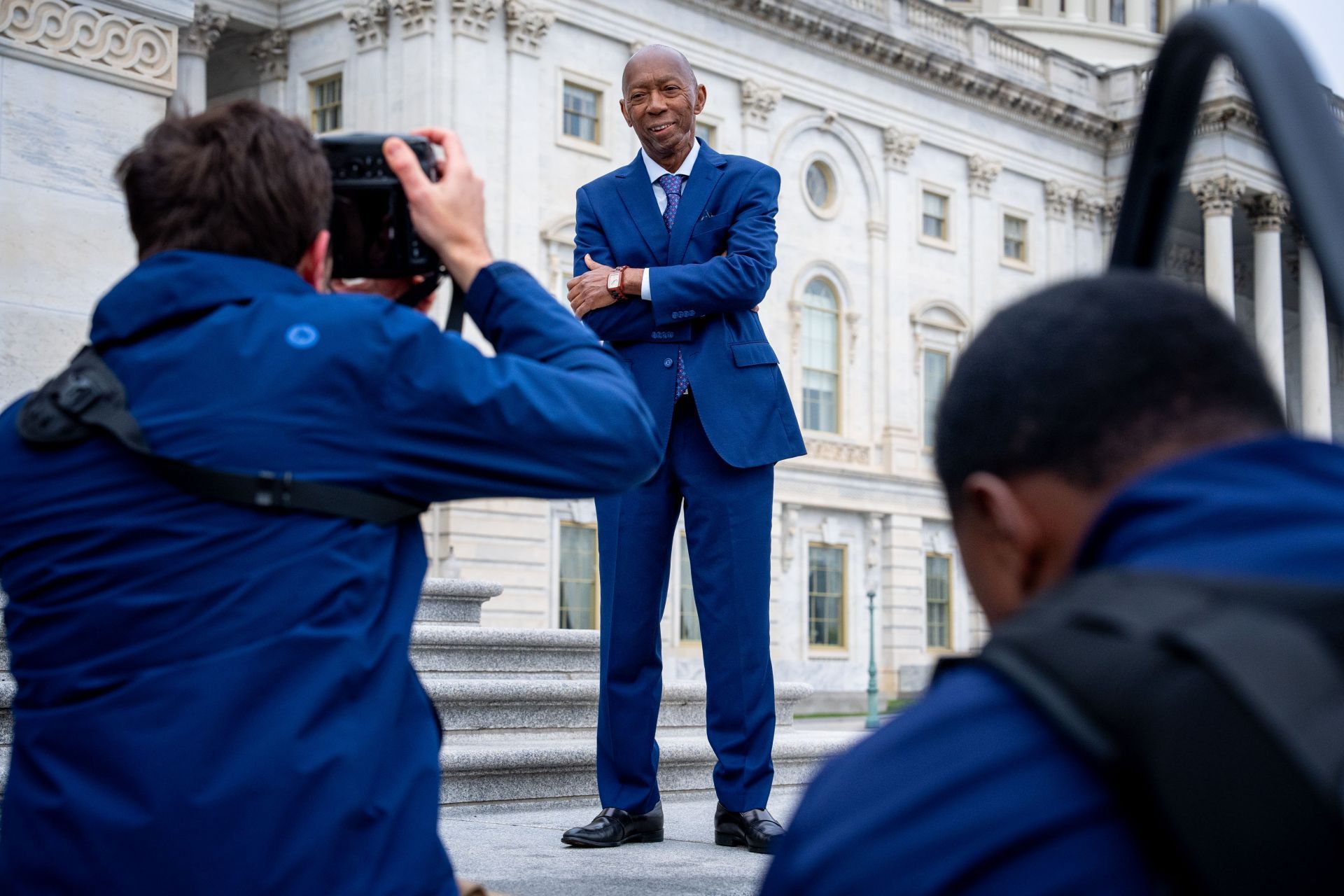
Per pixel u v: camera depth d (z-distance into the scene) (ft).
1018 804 2.15
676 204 12.91
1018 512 2.62
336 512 4.56
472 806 15.19
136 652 4.34
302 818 4.23
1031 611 2.41
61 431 4.52
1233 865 1.98
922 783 2.23
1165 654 2.14
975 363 2.67
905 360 102.42
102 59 18.47
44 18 17.95
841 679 95.40
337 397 4.61
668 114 12.80
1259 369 2.58
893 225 102.73
